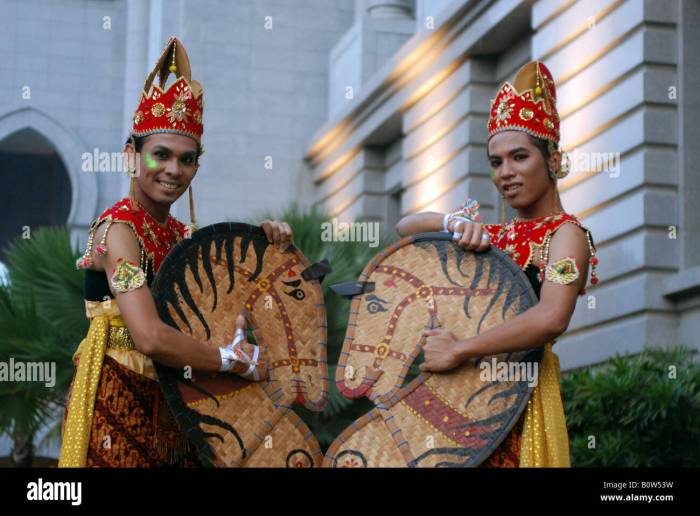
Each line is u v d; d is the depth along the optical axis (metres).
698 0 10.31
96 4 21.42
